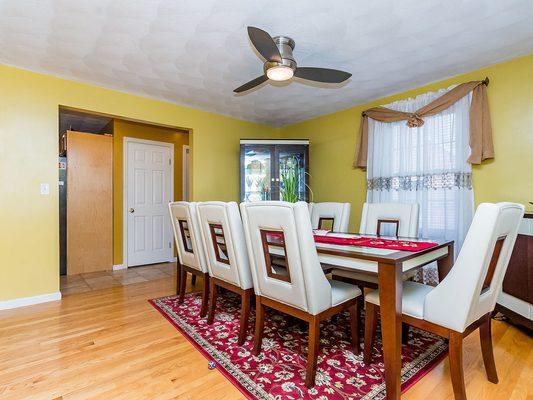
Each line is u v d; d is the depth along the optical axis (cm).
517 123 259
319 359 183
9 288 275
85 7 192
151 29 218
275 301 178
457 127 290
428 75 298
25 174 283
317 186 446
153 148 483
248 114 435
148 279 381
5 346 200
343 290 181
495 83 272
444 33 223
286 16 202
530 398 146
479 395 148
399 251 166
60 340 209
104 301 293
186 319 247
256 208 171
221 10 196
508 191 263
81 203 417
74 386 157
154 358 185
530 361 180
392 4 190
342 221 293
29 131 285
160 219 489
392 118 338
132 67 280
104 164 436
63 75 297
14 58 262
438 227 301
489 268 148
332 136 426
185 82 317
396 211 260
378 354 190
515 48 245
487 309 154
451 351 137
